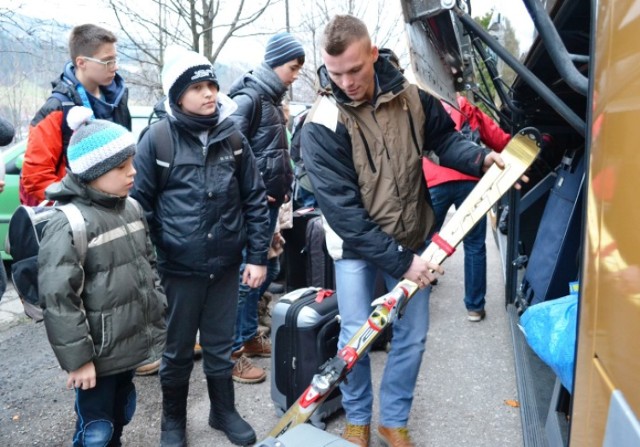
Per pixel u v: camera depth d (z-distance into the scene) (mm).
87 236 2104
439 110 2441
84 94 3158
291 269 4598
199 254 2535
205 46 7328
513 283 4184
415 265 2242
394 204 2289
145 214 2533
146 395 3359
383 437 2646
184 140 2521
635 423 876
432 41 2293
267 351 3797
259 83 3463
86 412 2270
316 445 1599
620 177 1006
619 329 974
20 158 5457
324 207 2311
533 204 4176
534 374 3008
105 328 2168
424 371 3553
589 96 1295
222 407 2852
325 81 2357
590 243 1188
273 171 3555
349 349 2152
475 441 2812
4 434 3033
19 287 2162
